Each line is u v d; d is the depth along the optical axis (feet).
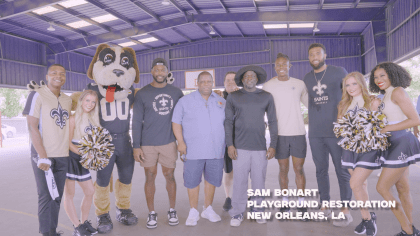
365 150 7.90
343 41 50.16
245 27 50.39
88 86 9.91
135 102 10.00
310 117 10.19
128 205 10.34
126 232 9.39
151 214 9.87
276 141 9.93
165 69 9.89
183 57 58.44
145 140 9.96
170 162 10.03
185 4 41.70
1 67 43.16
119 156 9.80
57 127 8.26
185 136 9.93
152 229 9.62
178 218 10.73
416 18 30.91
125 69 9.61
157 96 9.91
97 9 39.04
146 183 9.98
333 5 40.27
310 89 10.10
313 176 17.74
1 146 45.65
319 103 9.88
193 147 9.77
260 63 53.98
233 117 10.05
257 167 9.81
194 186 9.98
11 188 16.69
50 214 8.19
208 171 10.16
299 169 10.25
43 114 8.07
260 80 10.43
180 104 9.88
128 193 10.32
